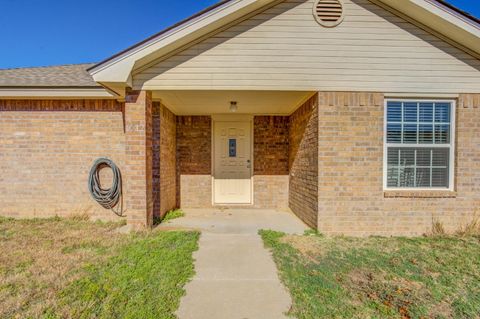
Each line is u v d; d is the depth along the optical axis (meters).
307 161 5.90
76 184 6.17
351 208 5.12
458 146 5.14
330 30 5.01
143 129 5.07
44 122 6.13
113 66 4.68
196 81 5.02
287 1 5.00
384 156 5.16
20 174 6.14
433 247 4.39
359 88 5.04
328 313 2.59
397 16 4.99
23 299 2.71
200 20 4.60
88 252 4.00
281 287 3.11
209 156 7.98
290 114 7.75
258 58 5.02
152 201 5.51
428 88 5.03
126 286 3.00
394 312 2.61
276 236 4.94
